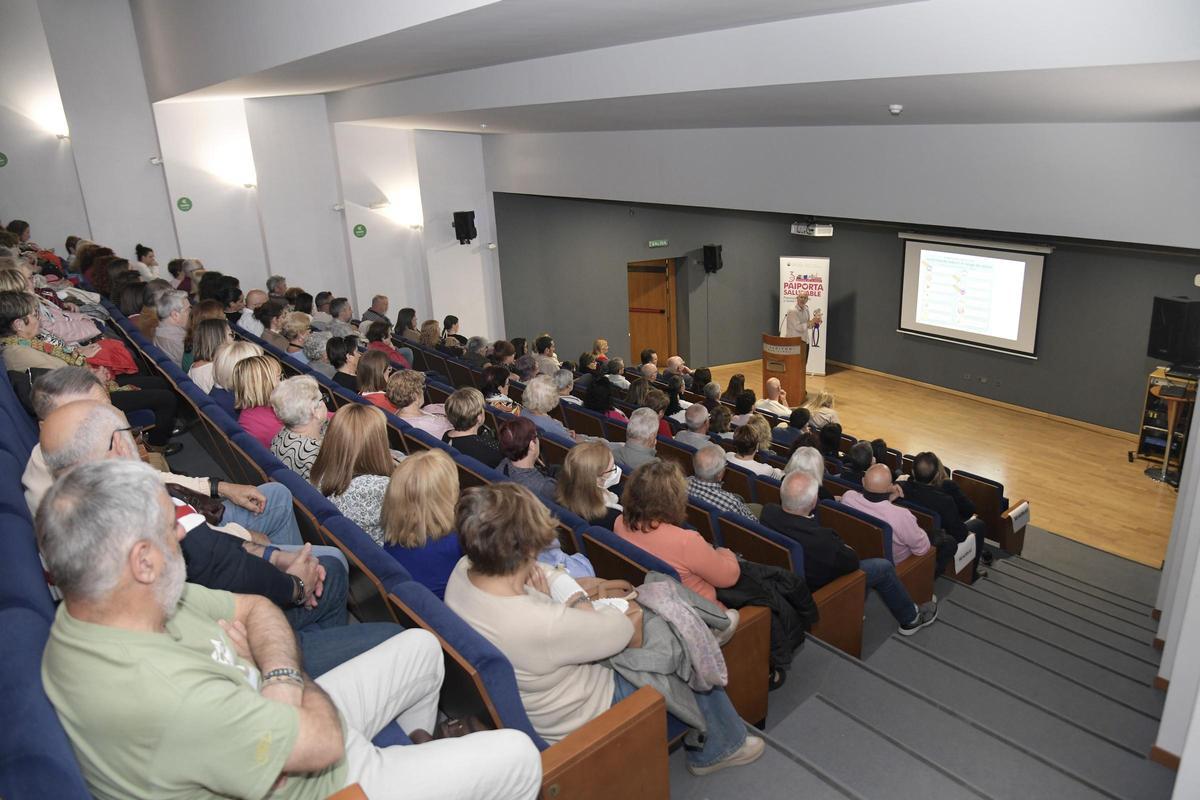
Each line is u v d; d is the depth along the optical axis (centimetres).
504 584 206
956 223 626
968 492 728
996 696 379
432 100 775
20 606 139
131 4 1009
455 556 255
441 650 197
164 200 1080
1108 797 292
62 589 126
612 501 360
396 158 1115
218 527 247
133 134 1050
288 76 652
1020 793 294
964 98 453
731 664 301
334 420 298
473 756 171
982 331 1246
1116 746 343
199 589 165
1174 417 945
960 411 1240
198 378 463
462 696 197
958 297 1270
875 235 1378
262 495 273
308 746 142
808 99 502
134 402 452
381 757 166
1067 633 495
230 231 1101
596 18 384
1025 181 573
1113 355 1096
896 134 650
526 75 620
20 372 365
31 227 1029
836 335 1486
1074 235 554
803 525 393
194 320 543
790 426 814
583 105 600
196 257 1089
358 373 507
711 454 426
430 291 1155
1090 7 304
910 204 653
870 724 313
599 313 1416
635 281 1532
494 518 199
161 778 129
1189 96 381
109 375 470
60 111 1018
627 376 960
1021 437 1123
